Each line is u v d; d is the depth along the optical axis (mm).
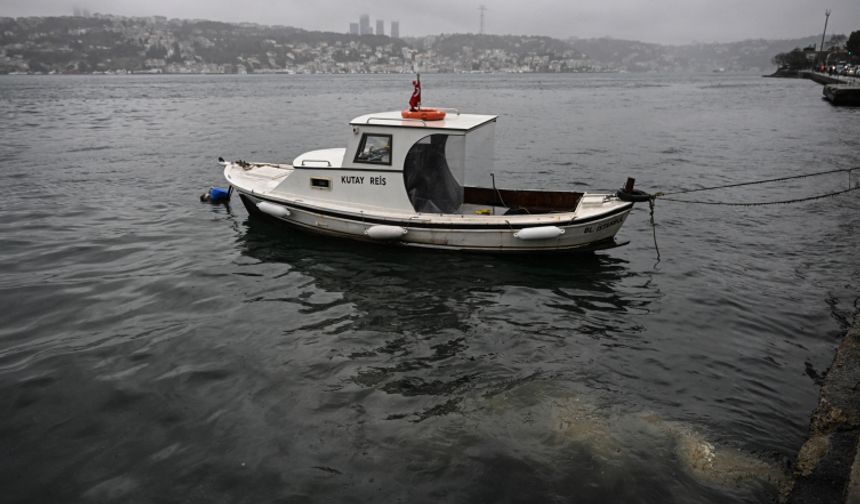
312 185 12281
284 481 5441
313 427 6242
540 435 6090
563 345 8148
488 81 156625
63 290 9789
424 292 9891
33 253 11594
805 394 6938
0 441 6000
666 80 172250
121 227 13414
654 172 21406
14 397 6723
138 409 6543
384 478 5480
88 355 7688
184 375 7227
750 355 7895
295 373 7309
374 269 10852
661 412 6535
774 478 5461
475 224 11039
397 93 81562
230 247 12070
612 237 11297
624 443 5965
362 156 11570
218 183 18297
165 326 8547
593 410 6539
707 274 10914
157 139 28844
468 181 11211
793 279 10633
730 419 6410
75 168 20688
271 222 13328
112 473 5559
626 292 10047
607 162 23609
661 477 5484
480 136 11367
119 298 9523
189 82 131625
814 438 5777
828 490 5035
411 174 11461
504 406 6613
